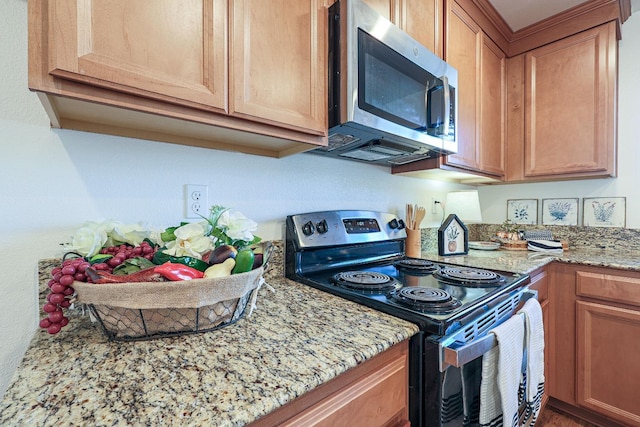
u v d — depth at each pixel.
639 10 1.72
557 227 2.03
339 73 0.93
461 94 1.52
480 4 1.60
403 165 1.62
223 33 0.70
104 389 0.44
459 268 1.28
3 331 0.70
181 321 0.61
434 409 0.69
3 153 0.70
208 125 0.73
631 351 1.37
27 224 0.73
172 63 0.62
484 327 0.82
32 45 0.50
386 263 1.43
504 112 1.93
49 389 0.44
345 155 1.34
